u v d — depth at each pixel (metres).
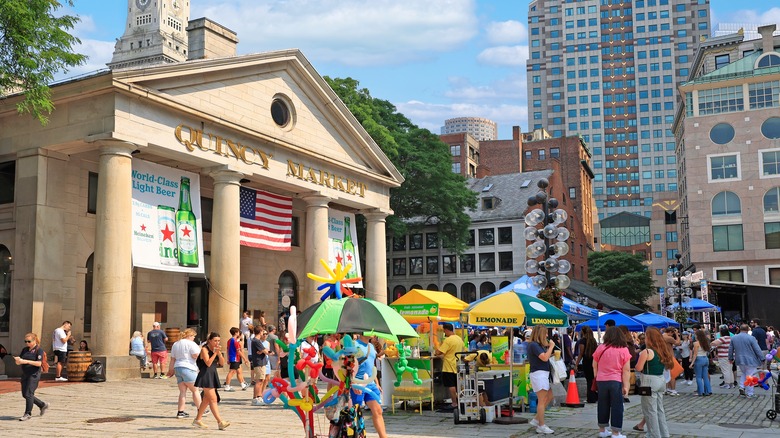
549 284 21.42
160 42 165.75
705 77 68.69
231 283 27.44
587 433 13.34
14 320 24.11
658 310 147.75
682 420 15.52
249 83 29.59
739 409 17.66
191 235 27.14
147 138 24.53
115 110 23.41
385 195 38.66
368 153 37.00
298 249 38.56
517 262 69.75
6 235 25.02
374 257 38.03
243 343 23.89
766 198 65.62
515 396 16.73
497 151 117.06
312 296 32.72
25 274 24.17
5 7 18.02
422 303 19.16
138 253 24.73
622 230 160.12
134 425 13.84
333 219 35.81
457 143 108.69
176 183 26.78
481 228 71.94
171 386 20.92
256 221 30.50
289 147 30.88
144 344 25.97
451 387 16.48
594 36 193.50
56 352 22.73
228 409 16.41
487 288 70.81
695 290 52.56
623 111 189.75
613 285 95.06
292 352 10.01
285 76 31.89
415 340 19.92
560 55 196.62
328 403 9.86
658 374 12.45
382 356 16.33
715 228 66.94
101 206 23.31
